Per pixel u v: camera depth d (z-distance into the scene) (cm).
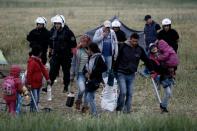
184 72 5028
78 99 3378
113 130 2375
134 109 3619
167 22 4175
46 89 4053
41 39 4181
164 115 2806
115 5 19125
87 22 11250
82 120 2644
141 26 10138
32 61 3297
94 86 3231
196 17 12575
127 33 5272
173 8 17700
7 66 5291
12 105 3173
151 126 2420
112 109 3459
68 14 13525
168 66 3434
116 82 3472
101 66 3225
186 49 6731
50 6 18150
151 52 3459
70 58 4122
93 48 3231
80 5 18800
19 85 3166
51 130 2373
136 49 3350
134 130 2397
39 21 4162
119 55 3347
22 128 2408
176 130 2397
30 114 2861
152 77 3491
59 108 3628
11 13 14188
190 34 8825
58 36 4094
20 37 7731
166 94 3441
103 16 13100
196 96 4019
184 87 4272
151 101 3884
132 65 3334
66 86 4169
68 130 2366
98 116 3003
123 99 3369
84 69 3322
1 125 2469
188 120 2527
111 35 3938
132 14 13812
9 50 6306
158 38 4228
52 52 4159
